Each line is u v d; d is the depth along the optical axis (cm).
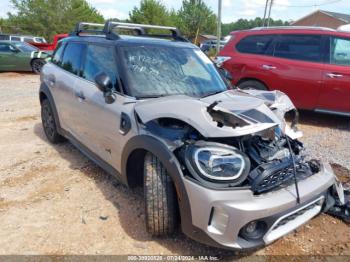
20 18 4884
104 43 363
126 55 334
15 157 444
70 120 410
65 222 298
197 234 237
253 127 238
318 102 604
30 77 1327
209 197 225
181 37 424
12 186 362
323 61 593
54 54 486
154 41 373
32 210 315
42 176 387
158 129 266
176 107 255
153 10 4325
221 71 405
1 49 1360
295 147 293
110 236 280
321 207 279
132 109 292
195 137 253
